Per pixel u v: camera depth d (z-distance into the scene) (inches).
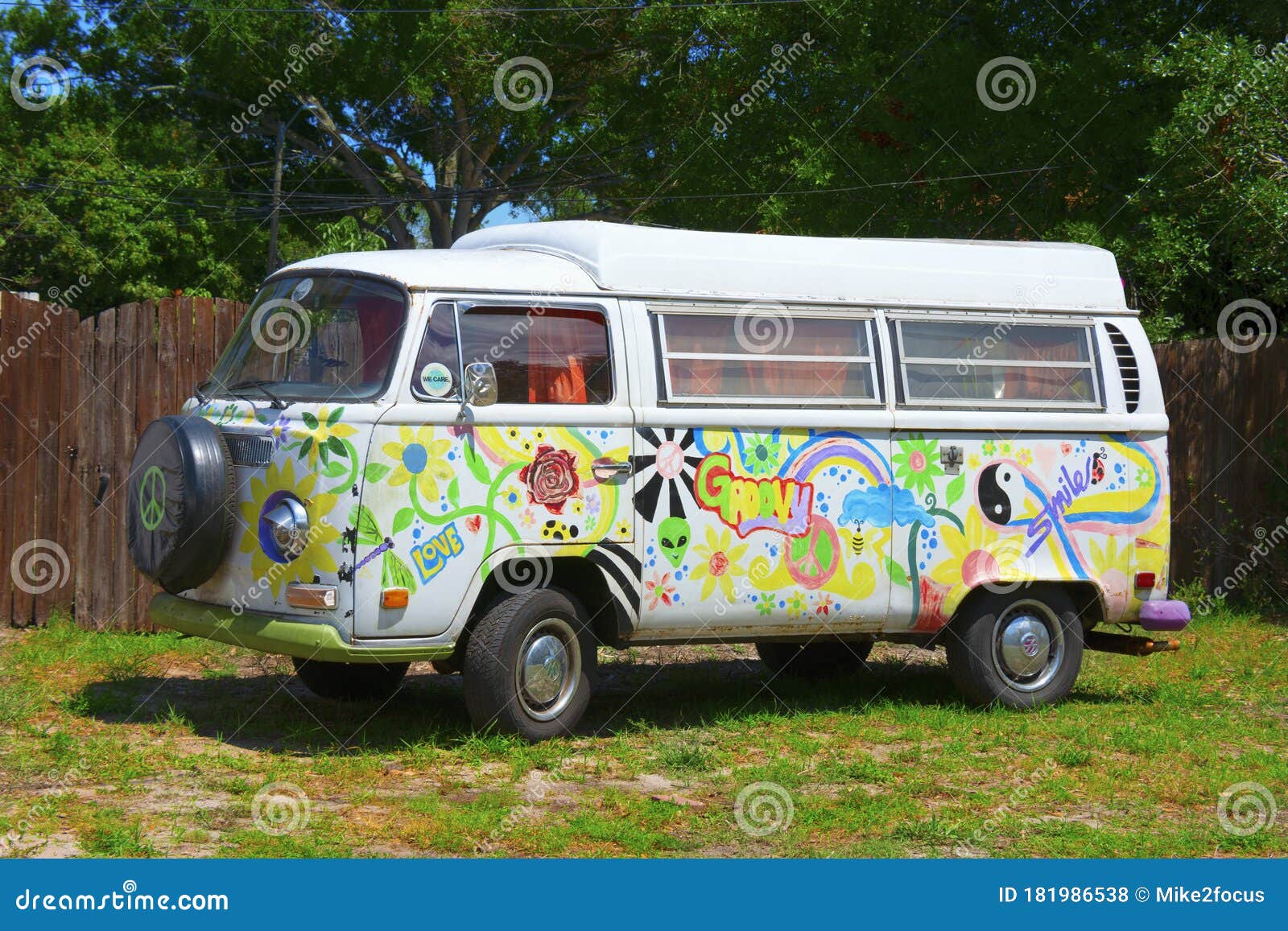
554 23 1027.3
